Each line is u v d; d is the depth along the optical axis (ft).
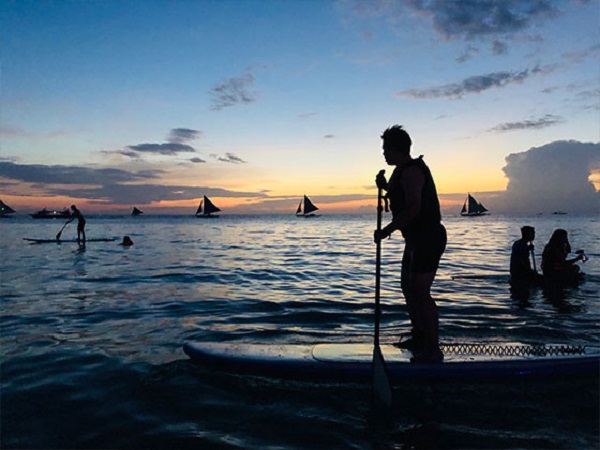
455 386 10.59
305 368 11.25
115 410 9.36
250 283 28.40
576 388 10.46
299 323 17.34
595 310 19.39
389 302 21.67
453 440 8.04
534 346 12.40
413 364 11.14
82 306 20.59
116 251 55.06
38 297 22.90
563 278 26.73
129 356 12.95
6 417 9.04
